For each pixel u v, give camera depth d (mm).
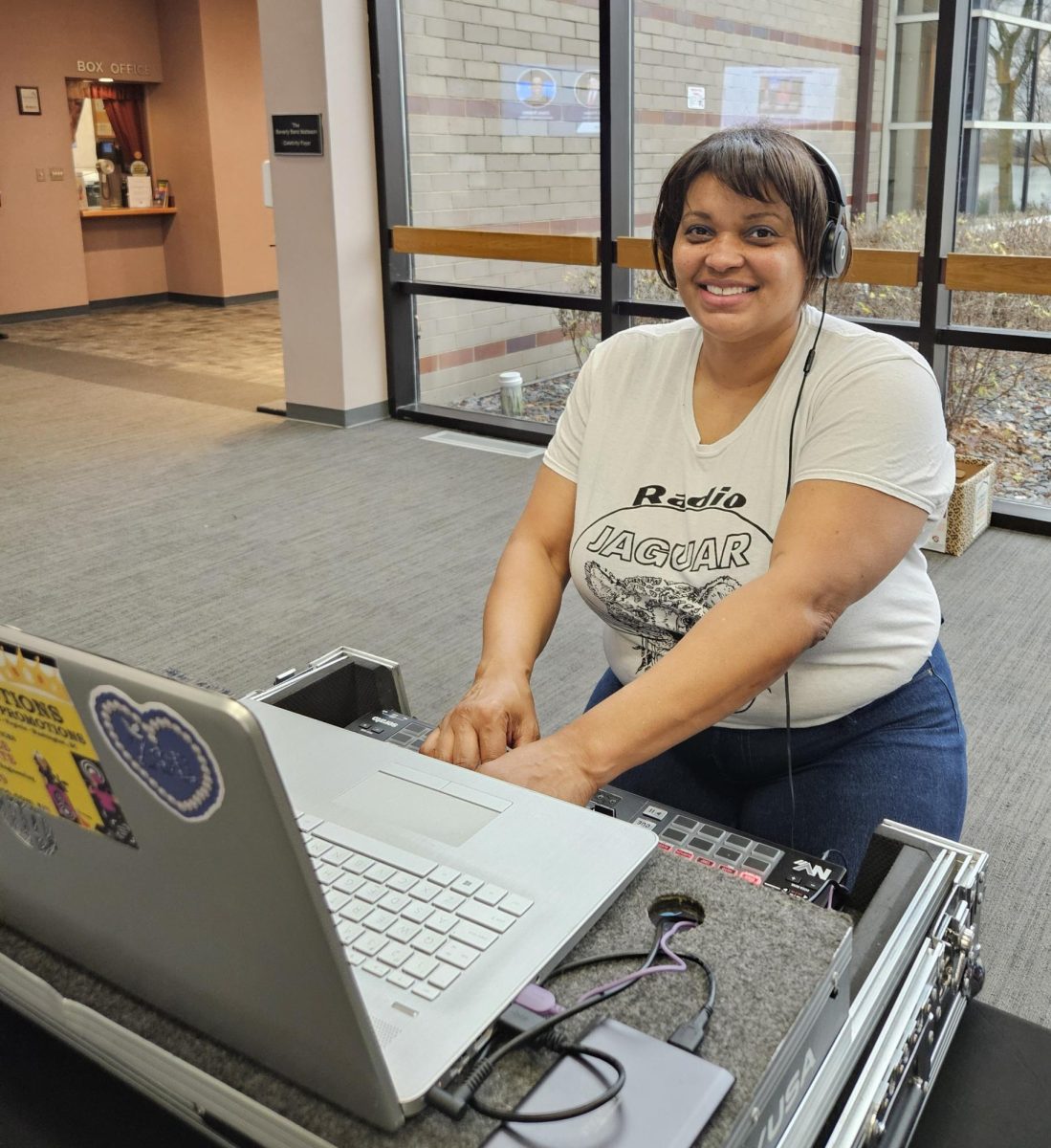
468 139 5094
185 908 580
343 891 739
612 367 1494
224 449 5215
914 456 1266
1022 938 1986
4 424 5734
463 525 4164
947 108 3740
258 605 3473
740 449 1358
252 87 10023
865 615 1363
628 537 1417
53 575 3715
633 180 4777
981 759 2566
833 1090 710
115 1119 718
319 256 5328
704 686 1165
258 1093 619
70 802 589
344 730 974
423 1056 607
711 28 4344
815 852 1358
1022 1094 806
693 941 715
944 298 4008
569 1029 646
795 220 1258
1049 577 3605
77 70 9336
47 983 711
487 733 1247
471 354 5477
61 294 9648
